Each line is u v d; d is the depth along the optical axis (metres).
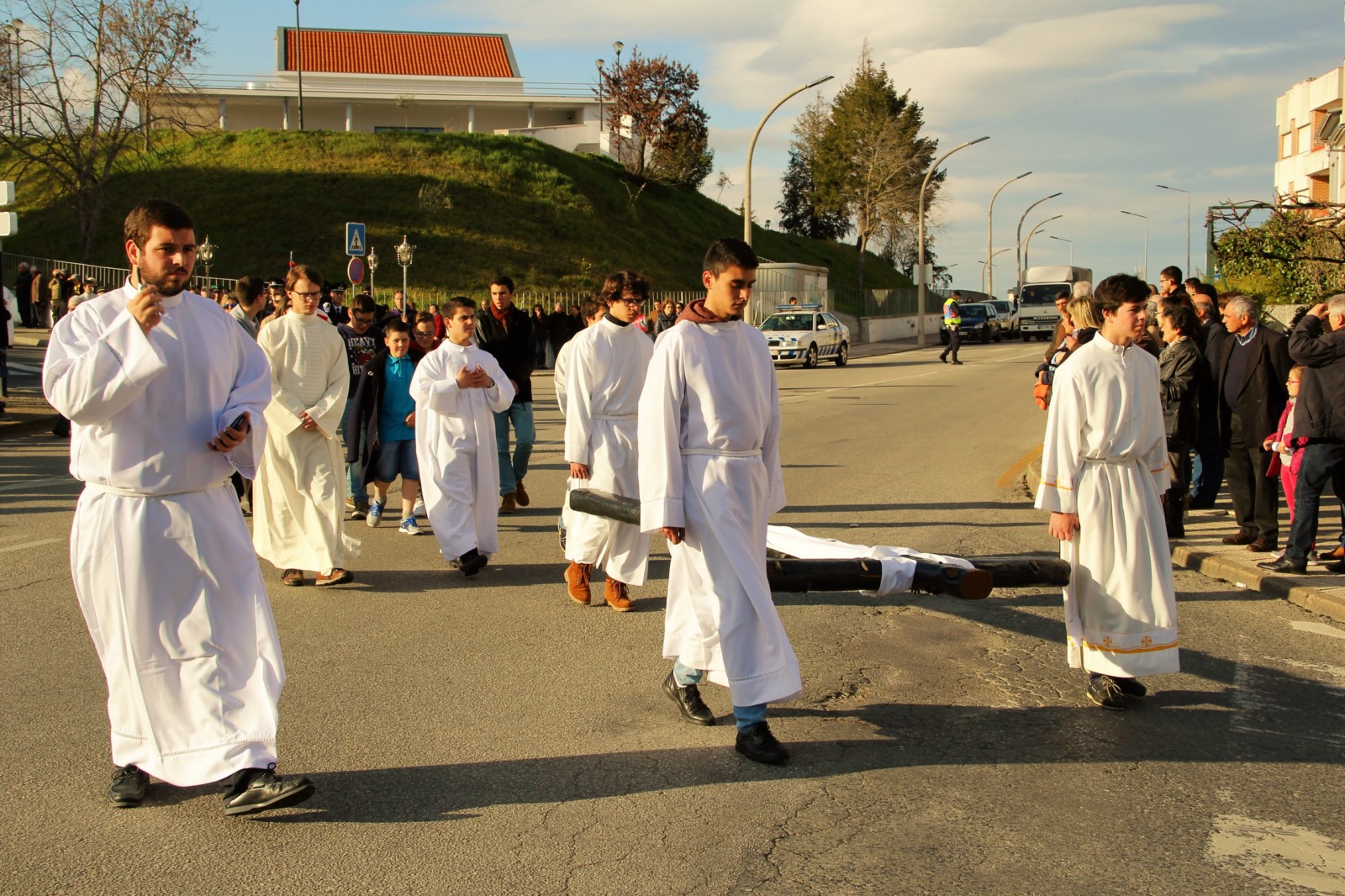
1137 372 5.07
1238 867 3.64
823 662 5.83
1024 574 5.02
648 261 48.12
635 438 6.93
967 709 5.15
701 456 4.64
